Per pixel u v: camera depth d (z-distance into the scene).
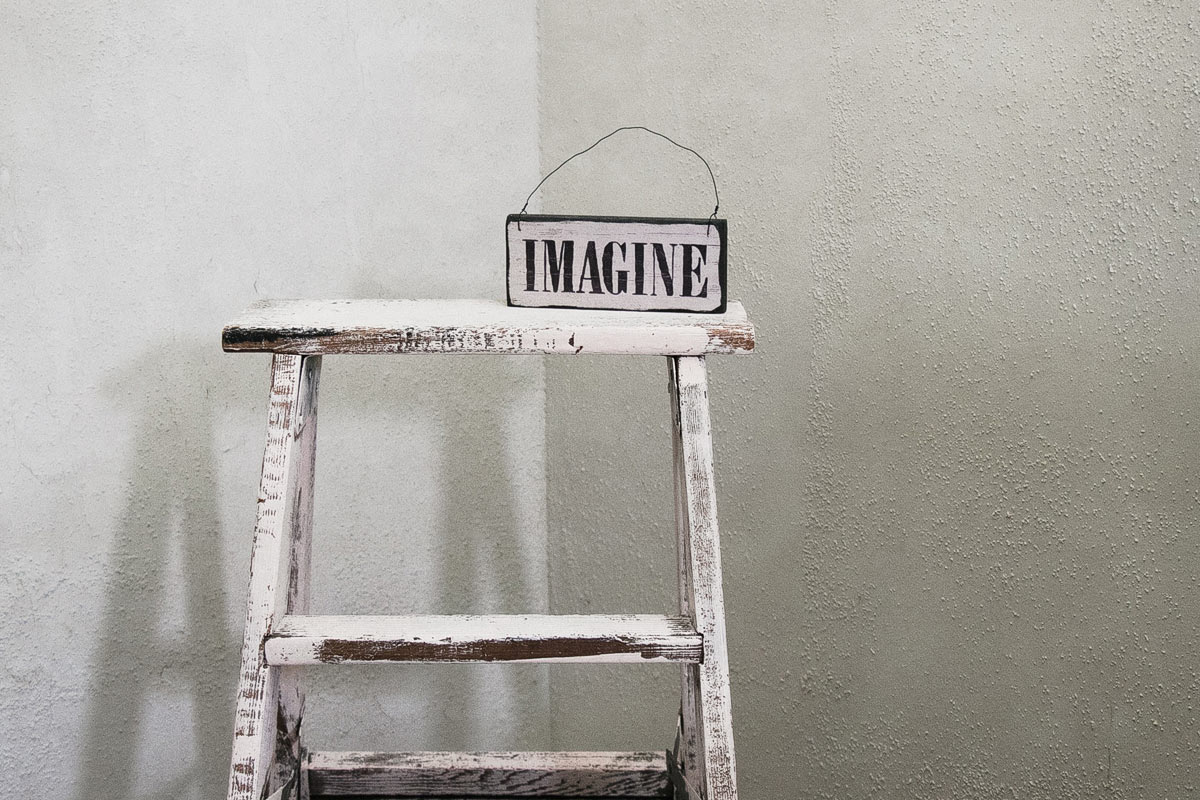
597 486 1.45
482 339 0.90
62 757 1.13
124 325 1.12
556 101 1.43
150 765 1.20
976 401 1.07
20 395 1.06
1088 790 1.02
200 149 1.15
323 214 1.26
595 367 1.43
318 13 1.23
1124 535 0.97
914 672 1.15
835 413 1.20
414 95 1.32
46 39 1.04
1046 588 1.04
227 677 1.25
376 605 1.37
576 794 1.07
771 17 1.21
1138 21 0.92
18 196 1.04
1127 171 0.94
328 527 1.31
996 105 1.03
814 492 1.23
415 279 1.36
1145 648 0.97
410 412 1.37
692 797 0.99
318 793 1.05
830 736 1.24
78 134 1.07
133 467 1.15
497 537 1.48
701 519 0.89
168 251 1.15
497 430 1.46
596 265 0.97
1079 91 0.97
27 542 1.08
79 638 1.13
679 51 1.30
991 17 1.03
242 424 1.23
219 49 1.16
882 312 1.14
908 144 1.10
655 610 1.39
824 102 1.17
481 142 1.39
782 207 1.23
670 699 1.40
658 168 1.34
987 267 1.05
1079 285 0.99
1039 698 1.05
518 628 0.88
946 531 1.11
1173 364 0.93
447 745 1.46
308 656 0.86
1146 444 0.95
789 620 1.27
